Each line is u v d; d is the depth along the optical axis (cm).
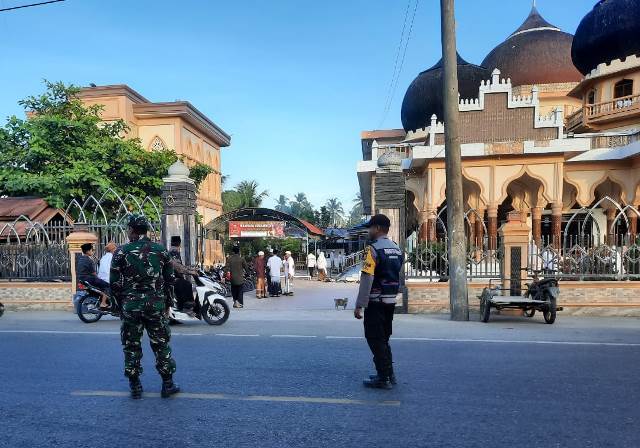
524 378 526
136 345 470
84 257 997
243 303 1431
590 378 525
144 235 482
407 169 2197
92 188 1786
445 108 1005
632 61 2248
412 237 1442
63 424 406
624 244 1053
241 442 364
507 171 1967
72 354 669
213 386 505
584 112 2433
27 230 1298
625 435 370
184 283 920
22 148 1869
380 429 385
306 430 385
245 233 2780
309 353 661
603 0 2394
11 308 1205
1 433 389
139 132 2844
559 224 1934
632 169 2192
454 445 354
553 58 2756
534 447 349
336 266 3028
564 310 1042
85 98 2717
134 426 399
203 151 3281
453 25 998
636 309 1018
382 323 495
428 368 570
